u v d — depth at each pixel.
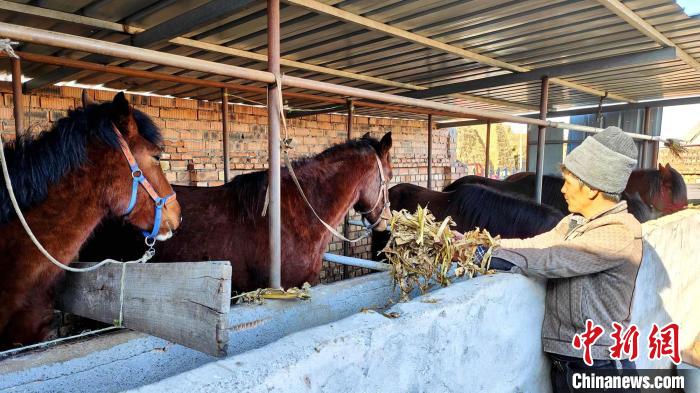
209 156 5.18
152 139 1.95
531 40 3.09
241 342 1.43
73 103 4.25
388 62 3.61
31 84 3.69
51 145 1.67
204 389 0.81
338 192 2.98
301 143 6.02
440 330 1.30
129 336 1.33
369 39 2.96
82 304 1.57
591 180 1.50
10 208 1.57
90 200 1.74
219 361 0.91
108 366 1.27
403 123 7.38
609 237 1.47
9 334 1.57
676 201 5.03
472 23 2.73
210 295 1.06
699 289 3.49
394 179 7.25
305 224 2.73
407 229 1.83
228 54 3.12
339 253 6.24
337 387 1.02
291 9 2.38
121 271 1.39
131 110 1.84
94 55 3.02
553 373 1.77
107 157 1.77
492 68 3.82
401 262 1.83
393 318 1.19
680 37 3.05
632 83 4.60
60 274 1.67
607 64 3.42
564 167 1.60
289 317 1.56
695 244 3.34
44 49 2.92
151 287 1.27
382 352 1.13
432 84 4.55
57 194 1.66
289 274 2.66
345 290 1.77
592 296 1.55
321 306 1.67
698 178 8.09
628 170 1.47
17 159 1.62
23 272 1.58
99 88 4.39
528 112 6.76
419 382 1.25
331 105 5.66
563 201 4.69
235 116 5.39
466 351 1.41
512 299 1.59
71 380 1.20
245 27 2.66
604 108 5.91
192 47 2.94
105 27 2.56
